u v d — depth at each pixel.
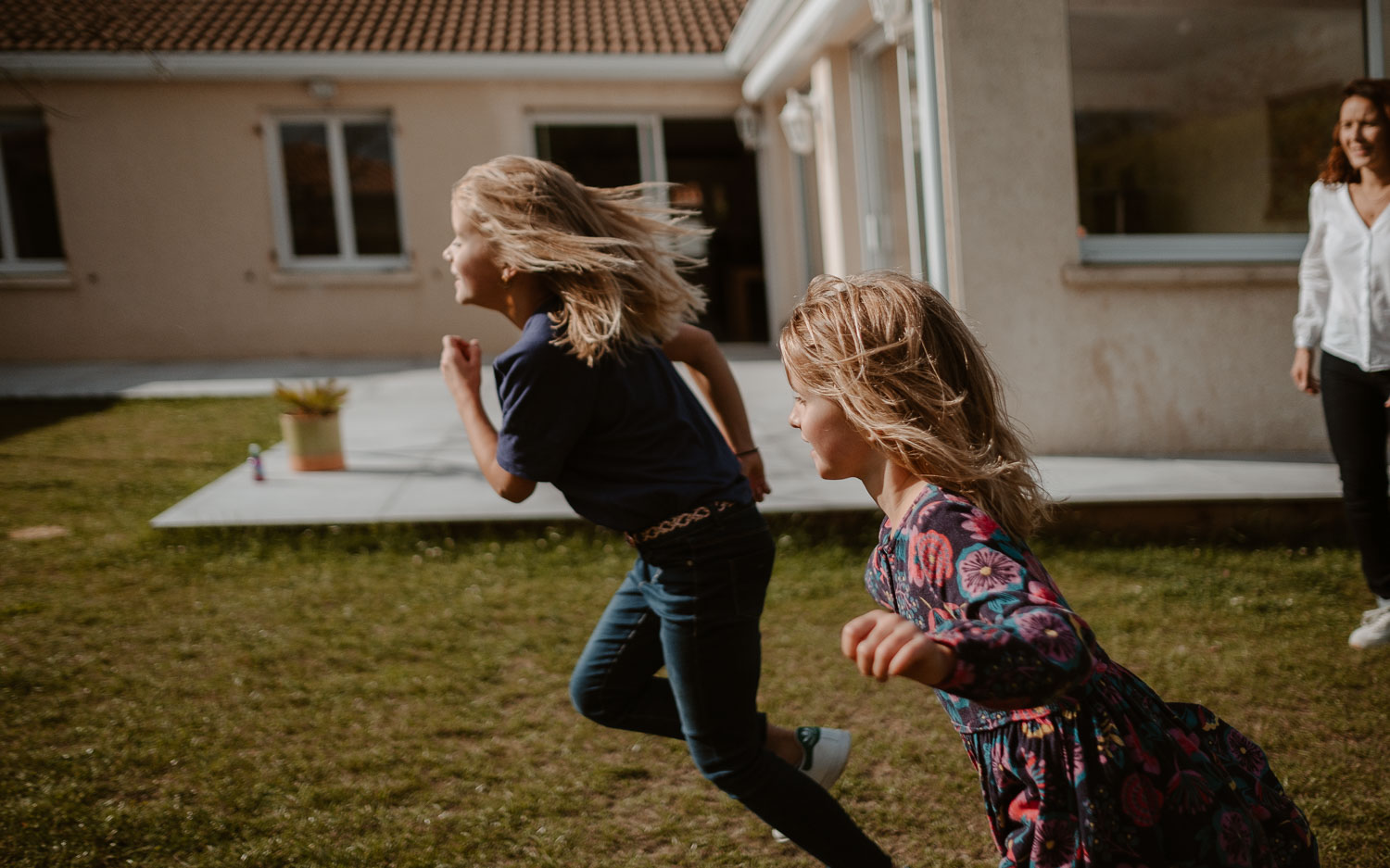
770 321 12.68
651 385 2.05
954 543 1.32
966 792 2.71
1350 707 3.09
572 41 12.38
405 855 2.42
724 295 14.18
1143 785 1.30
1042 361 5.82
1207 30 5.85
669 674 2.04
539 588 4.32
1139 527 4.79
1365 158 3.26
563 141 12.38
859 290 1.49
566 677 3.48
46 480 6.18
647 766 2.89
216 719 3.15
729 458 2.12
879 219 9.06
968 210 5.68
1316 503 4.78
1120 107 5.83
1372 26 5.91
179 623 3.95
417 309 12.24
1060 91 5.66
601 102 12.25
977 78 5.61
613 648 2.16
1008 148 5.66
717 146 14.02
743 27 10.83
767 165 12.38
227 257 11.95
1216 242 6.00
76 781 2.75
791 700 3.27
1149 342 5.87
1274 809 1.40
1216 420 5.95
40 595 4.26
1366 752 2.81
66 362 11.81
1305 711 3.07
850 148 9.45
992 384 1.53
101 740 3.00
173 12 12.58
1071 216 5.73
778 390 8.59
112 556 4.74
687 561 1.97
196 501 5.30
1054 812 1.30
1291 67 5.93
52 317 11.78
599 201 2.16
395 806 2.66
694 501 1.98
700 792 2.75
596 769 2.86
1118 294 5.81
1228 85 5.91
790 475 5.57
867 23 8.58
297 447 6.02
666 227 2.23
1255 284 5.85
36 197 11.80
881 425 1.42
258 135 11.83
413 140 12.04
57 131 11.55
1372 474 3.42
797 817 1.99
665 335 2.19
